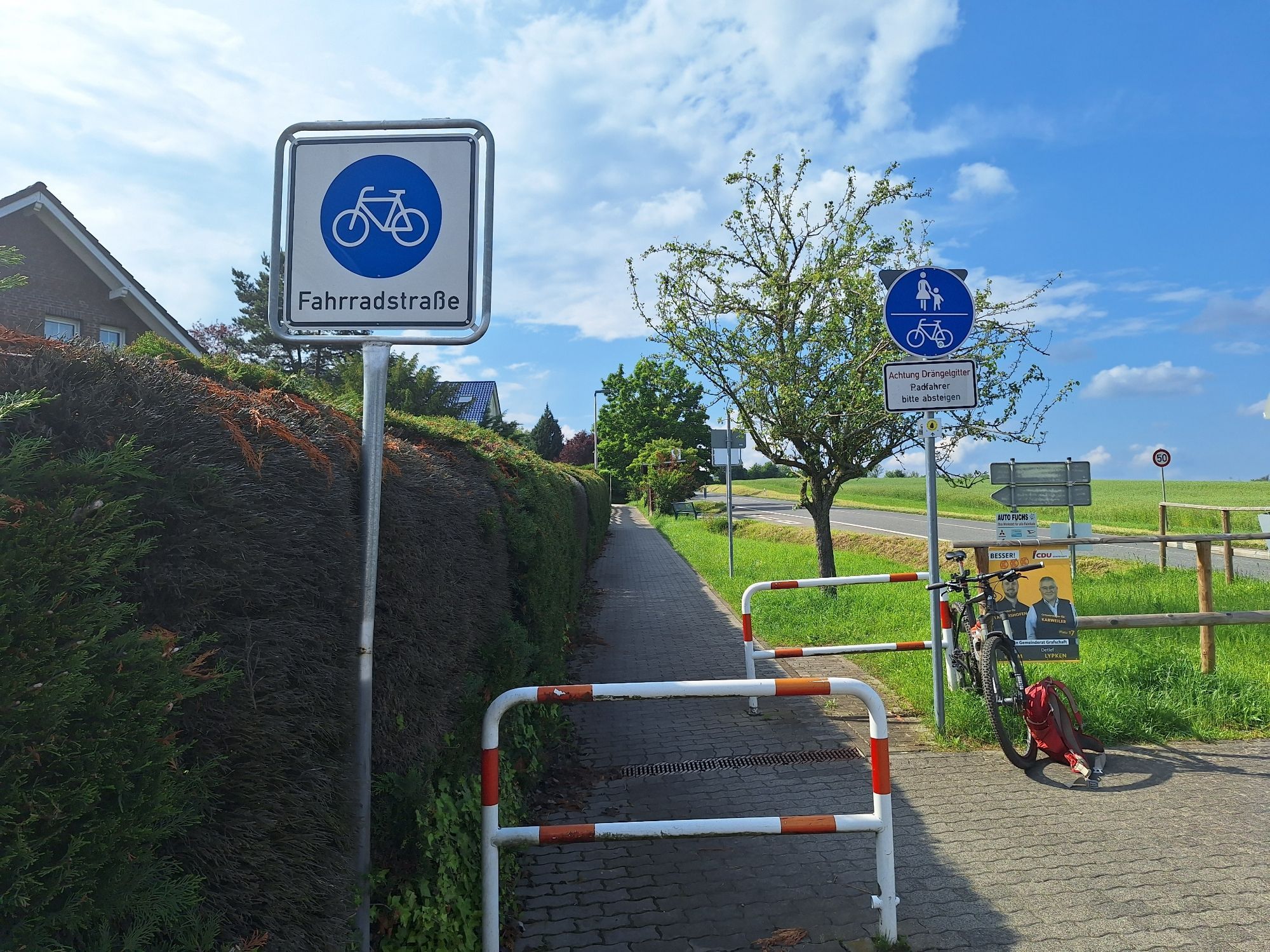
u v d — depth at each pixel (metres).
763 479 97.00
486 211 2.73
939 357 5.83
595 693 3.14
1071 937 3.20
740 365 10.65
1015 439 10.16
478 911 3.28
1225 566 12.52
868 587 12.57
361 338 2.71
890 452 10.74
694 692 3.15
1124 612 9.61
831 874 3.80
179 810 1.58
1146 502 36.91
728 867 3.91
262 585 2.01
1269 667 6.89
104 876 1.43
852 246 10.47
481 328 2.70
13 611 1.36
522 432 29.81
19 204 16.12
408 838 2.86
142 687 1.54
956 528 28.69
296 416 2.51
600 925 3.41
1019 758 5.01
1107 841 4.03
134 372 1.90
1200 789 4.68
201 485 1.84
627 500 73.19
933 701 6.29
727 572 16.69
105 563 1.49
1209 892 3.50
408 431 4.84
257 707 1.91
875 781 3.18
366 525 2.58
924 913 3.42
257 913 1.82
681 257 10.88
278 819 1.91
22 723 1.32
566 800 4.84
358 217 2.74
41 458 1.60
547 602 6.21
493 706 3.12
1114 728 5.57
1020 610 6.23
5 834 1.28
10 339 1.74
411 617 3.05
